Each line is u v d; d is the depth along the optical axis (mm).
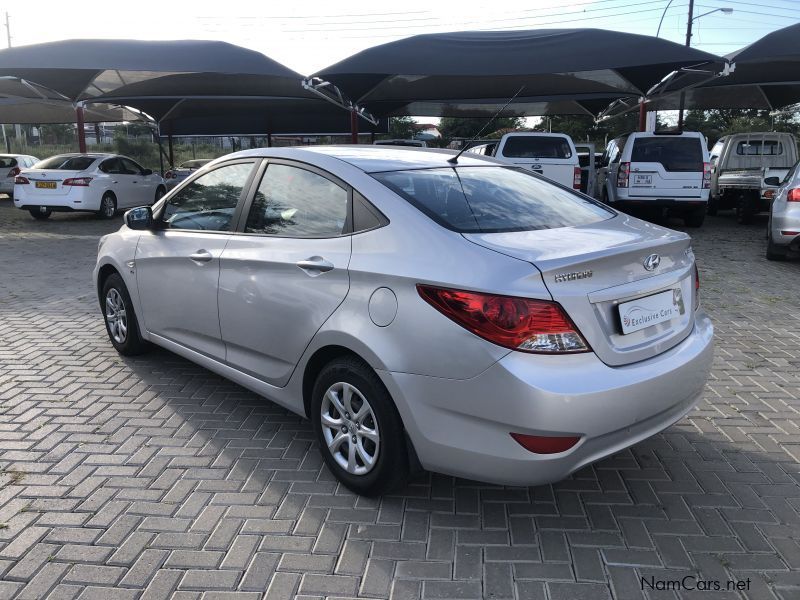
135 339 4980
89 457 3582
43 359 5156
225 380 4719
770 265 9281
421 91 17906
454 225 2957
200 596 2504
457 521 2994
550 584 2574
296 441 3783
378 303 2881
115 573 2633
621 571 2652
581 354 2598
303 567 2670
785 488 3264
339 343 3031
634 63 12648
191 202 4297
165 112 24188
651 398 2773
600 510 3086
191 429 3934
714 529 2930
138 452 3641
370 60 13297
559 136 13258
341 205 3266
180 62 13602
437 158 3820
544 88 17438
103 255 5035
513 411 2525
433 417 2732
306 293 3219
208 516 3021
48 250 11109
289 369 3430
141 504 3119
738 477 3371
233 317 3742
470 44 13180
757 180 13609
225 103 22422
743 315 6430
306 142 35906
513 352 2525
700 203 13016
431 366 2693
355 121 18312
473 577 2615
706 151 12914
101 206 15844
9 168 20641
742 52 12625
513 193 3535
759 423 3986
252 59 14055
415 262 2805
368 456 3092
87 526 2943
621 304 2764
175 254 4176
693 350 3070
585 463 2672
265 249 3514
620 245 2855
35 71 14461
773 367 4938
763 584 2572
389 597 2502
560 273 2592
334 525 2955
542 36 13062
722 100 20453
